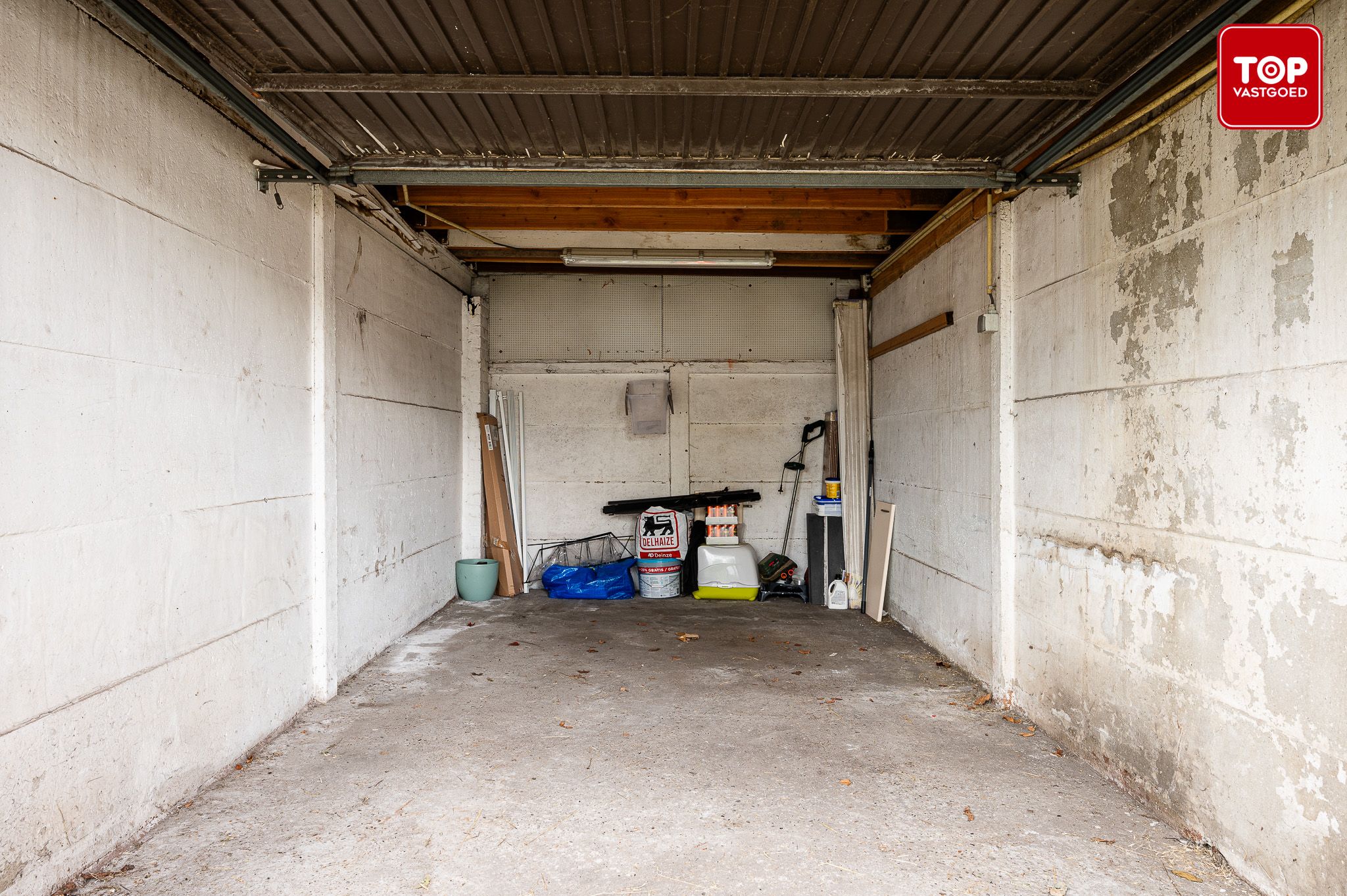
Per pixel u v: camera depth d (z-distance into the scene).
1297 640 2.03
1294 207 2.03
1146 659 2.69
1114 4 2.23
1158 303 2.63
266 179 3.22
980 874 2.27
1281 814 2.08
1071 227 3.22
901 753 3.17
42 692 2.03
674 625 5.47
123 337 2.35
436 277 5.75
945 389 4.64
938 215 4.68
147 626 2.47
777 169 3.46
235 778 2.89
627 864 2.33
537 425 7.00
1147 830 2.52
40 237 2.03
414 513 5.25
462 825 2.55
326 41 2.46
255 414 3.17
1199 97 2.41
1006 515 3.75
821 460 7.02
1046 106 2.90
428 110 2.99
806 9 2.27
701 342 7.00
